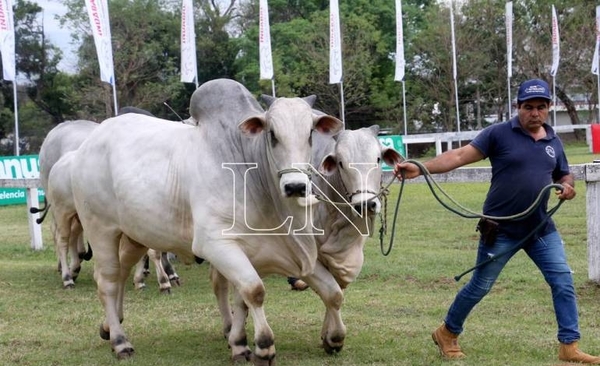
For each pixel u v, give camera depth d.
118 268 6.80
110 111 39.69
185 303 8.70
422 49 46.06
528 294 8.20
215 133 5.95
